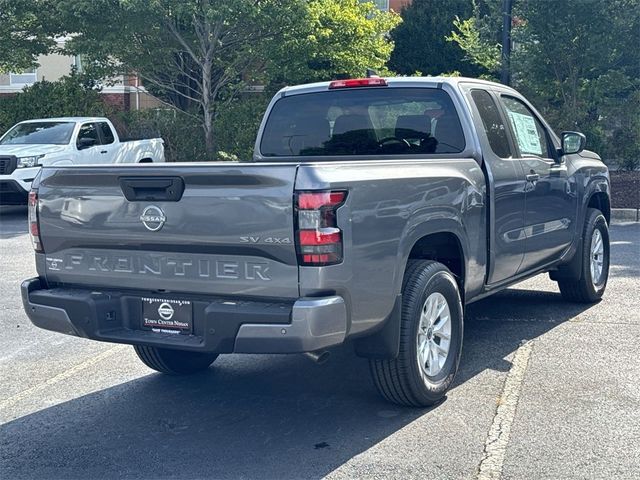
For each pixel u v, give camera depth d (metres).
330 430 5.29
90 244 5.32
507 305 8.52
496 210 6.42
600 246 8.61
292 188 4.61
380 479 4.54
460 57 24.89
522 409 5.52
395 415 5.52
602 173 8.65
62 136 17.42
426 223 5.46
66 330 5.41
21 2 20.38
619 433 5.08
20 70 22.95
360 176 4.87
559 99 18.30
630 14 16.23
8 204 16.98
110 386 6.34
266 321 4.67
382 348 5.20
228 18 18.94
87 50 20.03
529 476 4.52
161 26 19.78
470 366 6.47
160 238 5.02
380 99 6.69
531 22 16.80
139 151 19.17
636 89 17.83
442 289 5.60
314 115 6.98
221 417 5.61
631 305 8.38
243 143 20.92
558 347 6.93
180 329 5.10
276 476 4.63
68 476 4.73
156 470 4.77
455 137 6.38
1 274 10.80
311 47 19.84
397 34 25.30
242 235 4.75
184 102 23.09
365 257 4.88
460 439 5.06
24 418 5.69
